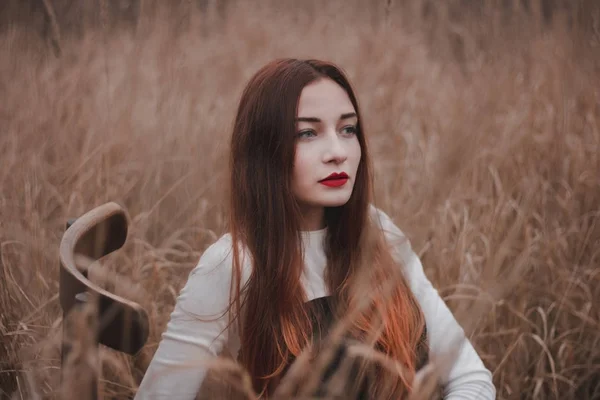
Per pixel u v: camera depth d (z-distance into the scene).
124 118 2.60
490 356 1.97
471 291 2.03
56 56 3.27
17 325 1.69
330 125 1.38
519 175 2.55
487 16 3.42
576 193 2.50
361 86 3.22
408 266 1.56
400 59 3.45
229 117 2.73
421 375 1.15
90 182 2.30
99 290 0.97
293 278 1.37
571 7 3.31
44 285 1.87
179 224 2.34
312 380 1.16
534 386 2.07
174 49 2.82
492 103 2.93
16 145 2.50
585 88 2.91
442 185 2.53
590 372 2.07
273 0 4.10
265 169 1.39
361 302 1.27
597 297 2.22
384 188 2.48
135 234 2.15
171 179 2.46
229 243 1.44
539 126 2.75
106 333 0.99
